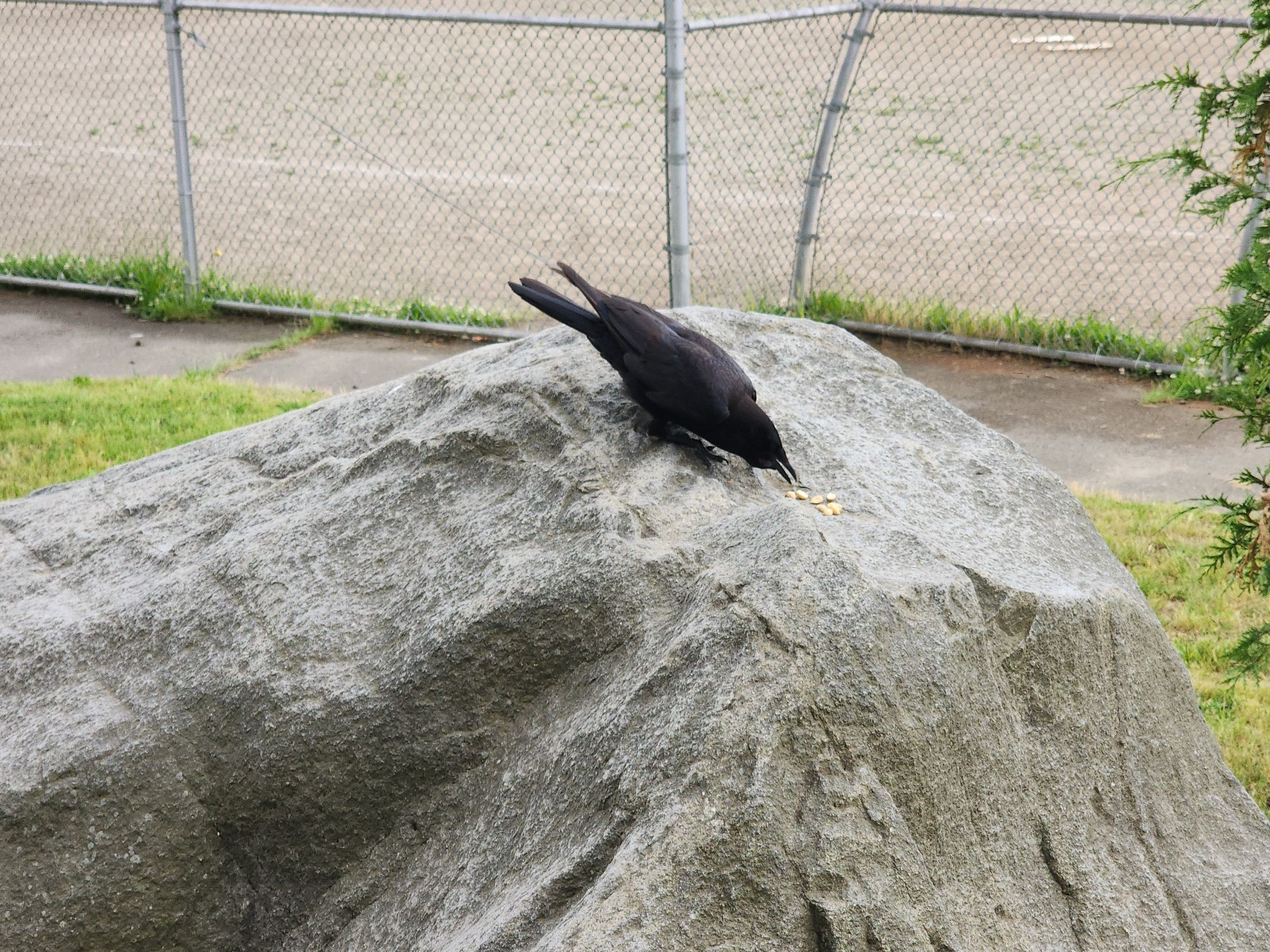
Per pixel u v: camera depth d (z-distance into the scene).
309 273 13.09
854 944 2.83
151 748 3.63
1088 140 16.95
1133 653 3.95
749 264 12.97
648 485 3.83
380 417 4.64
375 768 3.49
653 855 2.79
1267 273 3.95
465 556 3.74
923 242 13.62
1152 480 7.93
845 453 4.26
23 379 10.05
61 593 4.32
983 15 9.54
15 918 3.52
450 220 14.95
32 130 19.64
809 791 2.94
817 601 3.14
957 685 3.26
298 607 3.80
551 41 25.27
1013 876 3.36
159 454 5.14
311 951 3.45
